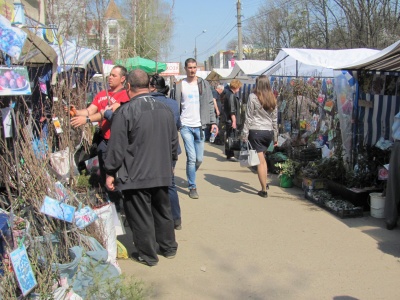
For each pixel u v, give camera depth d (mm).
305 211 5898
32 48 3623
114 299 2949
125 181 3934
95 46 4785
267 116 6422
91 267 3129
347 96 6332
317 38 28109
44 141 3619
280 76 10477
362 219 5539
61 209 3230
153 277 3902
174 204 5094
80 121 4133
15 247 2830
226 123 10414
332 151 6871
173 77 18422
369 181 6043
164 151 4020
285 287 3723
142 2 7672
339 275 3941
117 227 4297
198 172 8734
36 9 5352
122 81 4793
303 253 4441
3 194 3287
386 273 3982
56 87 3896
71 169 3783
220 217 5648
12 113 2963
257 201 6434
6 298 2645
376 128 6324
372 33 20859
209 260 4277
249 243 4727
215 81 21562
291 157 7883
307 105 8594
